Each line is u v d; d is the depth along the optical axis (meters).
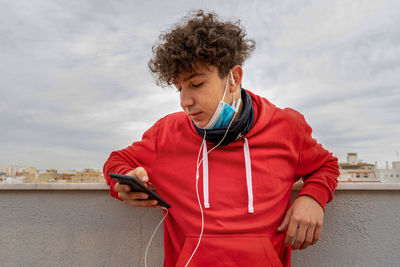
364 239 1.36
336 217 1.37
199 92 1.04
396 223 1.35
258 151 1.16
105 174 1.24
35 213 1.46
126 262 1.41
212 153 1.15
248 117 1.17
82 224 1.44
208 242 1.03
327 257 1.36
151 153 1.23
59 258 1.44
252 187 1.10
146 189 0.94
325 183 1.10
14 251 1.44
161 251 1.40
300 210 1.03
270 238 1.07
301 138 1.21
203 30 1.03
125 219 1.43
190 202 1.11
